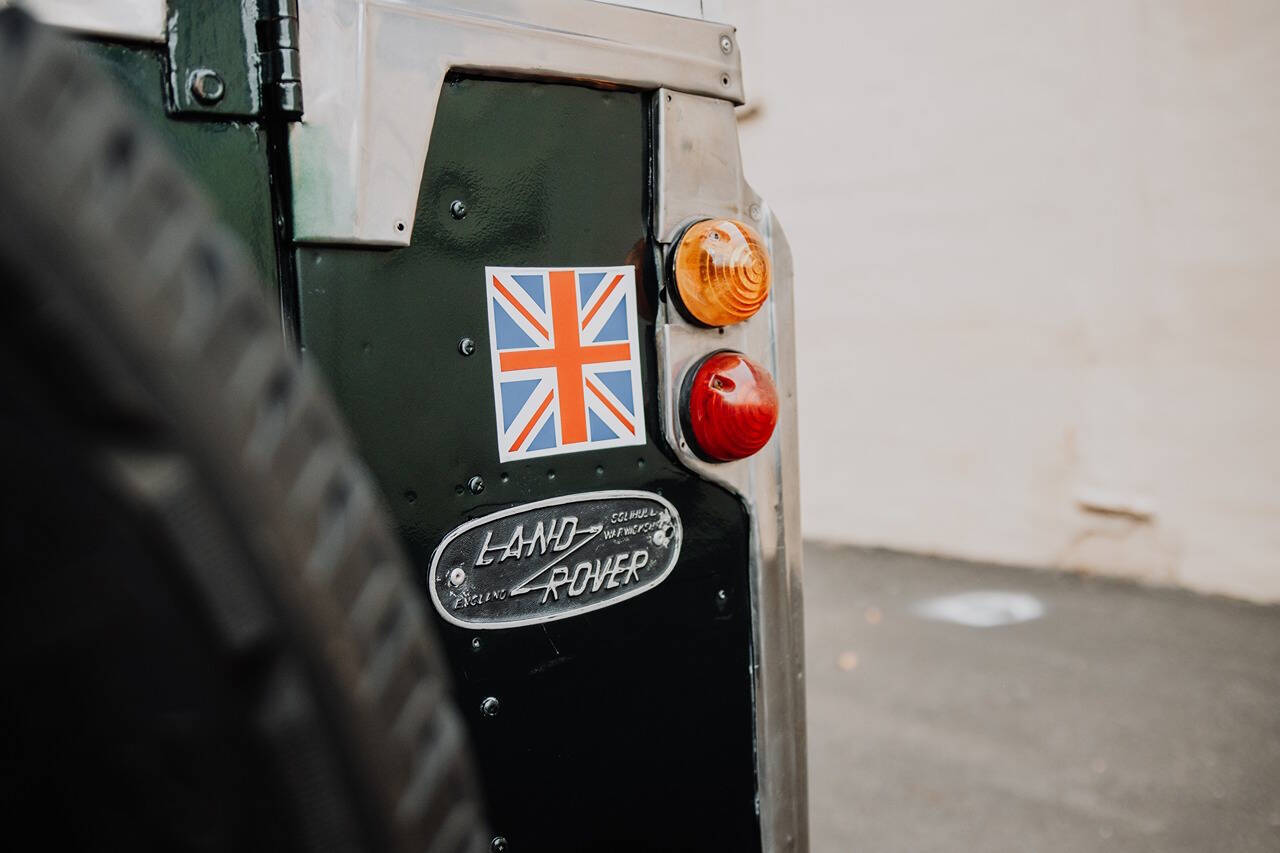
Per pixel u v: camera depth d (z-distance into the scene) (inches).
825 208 266.1
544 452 50.7
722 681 58.9
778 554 61.4
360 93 43.9
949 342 244.4
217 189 41.3
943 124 239.3
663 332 54.9
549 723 51.5
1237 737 148.3
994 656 183.0
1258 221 193.2
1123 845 122.7
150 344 21.7
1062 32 216.1
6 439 21.8
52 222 20.3
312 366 43.8
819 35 261.0
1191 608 200.2
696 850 58.1
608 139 52.8
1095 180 215.2
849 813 131.4
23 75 20.4
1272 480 197.0
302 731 24.6
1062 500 228.5
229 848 25.4
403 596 27.4
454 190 47.4
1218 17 193.2
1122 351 215.0
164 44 39.6
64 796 25.5
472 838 29.1
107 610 23.2
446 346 47.4
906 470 256.8
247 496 23.3
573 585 52.2
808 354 275.6
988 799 134.0
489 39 47.8
